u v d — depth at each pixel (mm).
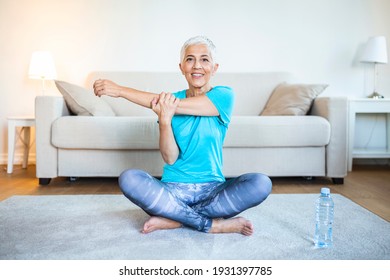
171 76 3506
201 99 1498
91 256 1314
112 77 3477
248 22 3723
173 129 1553
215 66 1590
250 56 3740
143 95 1501
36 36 3686
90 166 2668
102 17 3691
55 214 1872
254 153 2680
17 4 3668
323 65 3766
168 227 1573
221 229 1540
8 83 3713
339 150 2711
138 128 2584
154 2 3693
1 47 3688
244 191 1445
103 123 2588
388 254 1339
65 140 2592
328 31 3754
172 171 1569
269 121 2639
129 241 1465
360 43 3762
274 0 3723
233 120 2633
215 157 1571
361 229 1626
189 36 3713
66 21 3682
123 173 1424
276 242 1458
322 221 1673
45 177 2674
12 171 3211
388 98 3688
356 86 3789
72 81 3711
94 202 2129
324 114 2742
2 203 2094
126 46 3709
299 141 2646
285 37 3744
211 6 3705
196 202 1550
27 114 3729
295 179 2955
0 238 1510
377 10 3752
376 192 2457
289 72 3531
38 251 1365
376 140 3828
